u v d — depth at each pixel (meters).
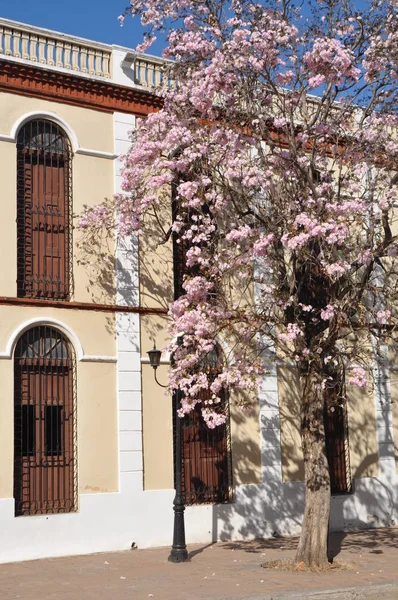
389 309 15.98
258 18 14.34
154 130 14.68
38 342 15.73
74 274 16.25
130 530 15.91
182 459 16.95
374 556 14.89
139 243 17.08
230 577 12.69
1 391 14.98
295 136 15.37
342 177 14.71
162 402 16.84
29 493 15.10
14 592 11.68
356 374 13.68
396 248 14.00
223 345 17.08
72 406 15.84
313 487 13.61
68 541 15.18
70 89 16.92
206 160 14.51
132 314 16.73
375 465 19.84
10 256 15.57
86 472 15.69
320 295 15.61
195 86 14.20
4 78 16.12
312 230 12.70
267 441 18.05
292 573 13.03
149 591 11.58
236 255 13.88
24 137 16.31
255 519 17.53
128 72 17.70
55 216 16.39
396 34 14.12
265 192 15.12
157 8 14.50
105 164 17.12
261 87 14.66
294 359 13.59
